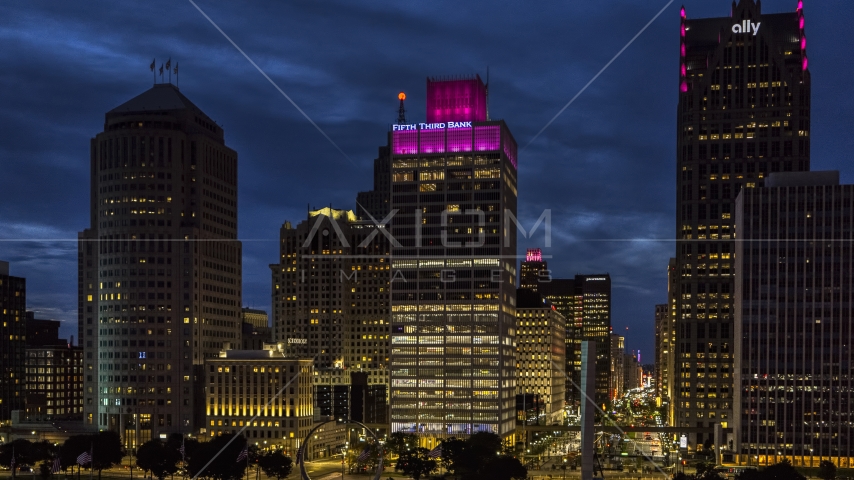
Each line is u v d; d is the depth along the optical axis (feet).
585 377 558.56
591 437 555.28
